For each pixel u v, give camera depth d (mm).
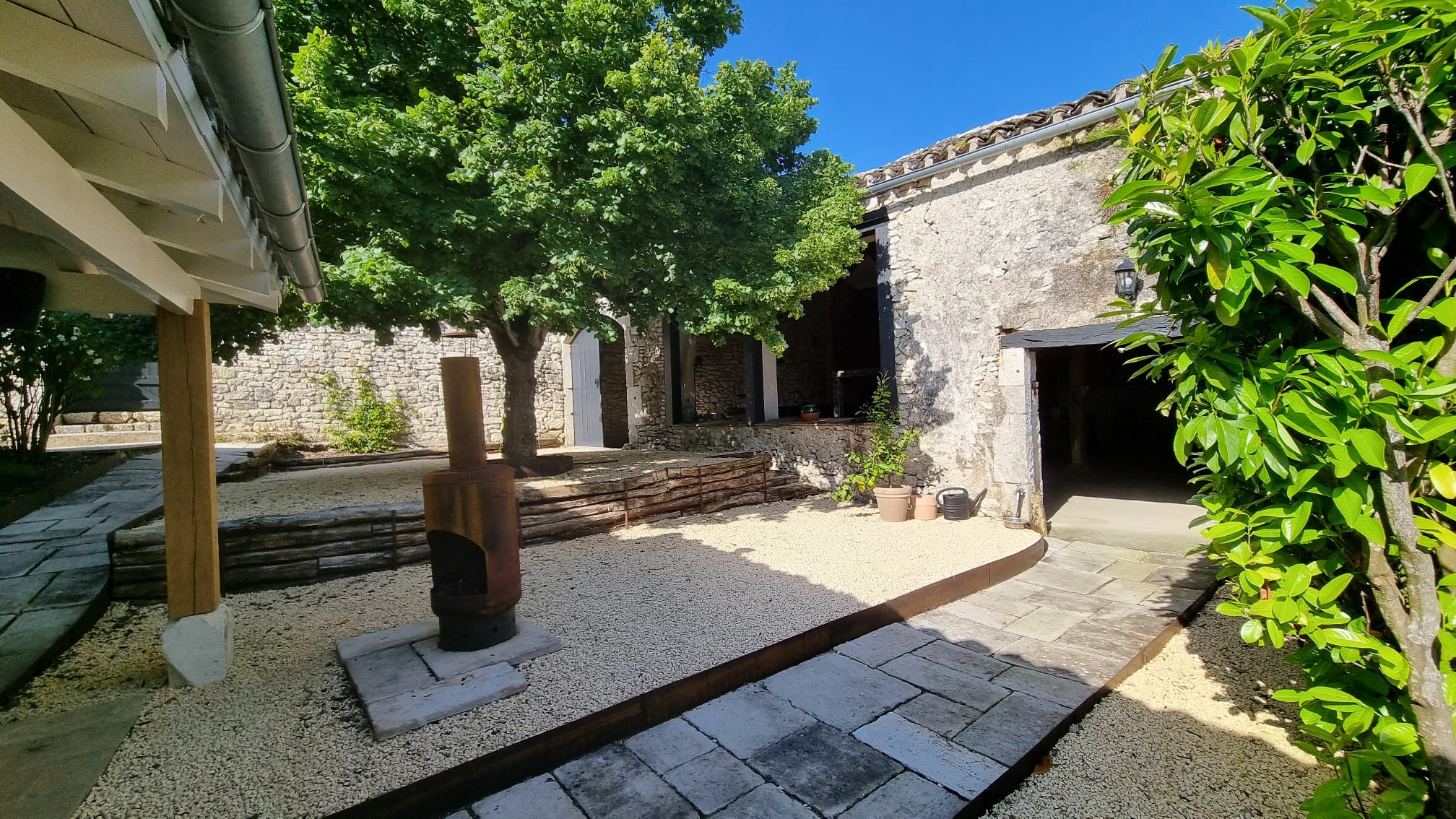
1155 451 12484
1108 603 3988
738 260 5855
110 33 1268
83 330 6836
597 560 4953
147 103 1372
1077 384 11109
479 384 3146
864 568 4582
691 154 5281
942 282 6434
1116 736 2506
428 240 5211
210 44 1353
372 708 2480
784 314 12484
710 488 7055
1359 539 1648
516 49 4922
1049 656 3168
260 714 2541
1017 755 2289
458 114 5219
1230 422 1627
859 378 13102
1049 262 5605
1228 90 1627
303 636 3408
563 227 4977
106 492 6105
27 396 7035
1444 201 1648
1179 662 3197
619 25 5145
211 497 2912
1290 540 1560
